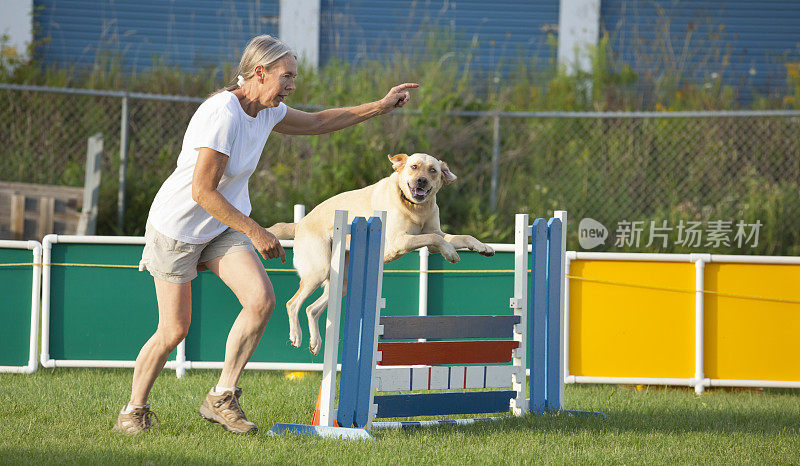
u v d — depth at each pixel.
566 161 17.67
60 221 15.10
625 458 6.25
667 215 16.66
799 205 16.36
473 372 7.72
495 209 16.39
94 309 10.63
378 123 16.91
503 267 10.86
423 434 7.02
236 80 6.43
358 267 6.96
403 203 8.16
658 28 21.12
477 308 10.88
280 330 10.75
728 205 16.73
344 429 6.74
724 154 17.66
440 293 10.85
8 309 10.51
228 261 6.44
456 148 17.42
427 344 7.45
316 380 10.38
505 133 17.81
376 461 5.86
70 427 6.82
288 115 6.89
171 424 7.04
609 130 17.84
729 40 21.11
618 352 10.67
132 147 17.45
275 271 10.72
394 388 7.27
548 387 8.20
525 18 21.42
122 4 20.97
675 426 7.78
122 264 10.65
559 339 8.27
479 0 21.47
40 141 17.44
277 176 16.72
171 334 6.49
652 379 10.59
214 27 21.14
